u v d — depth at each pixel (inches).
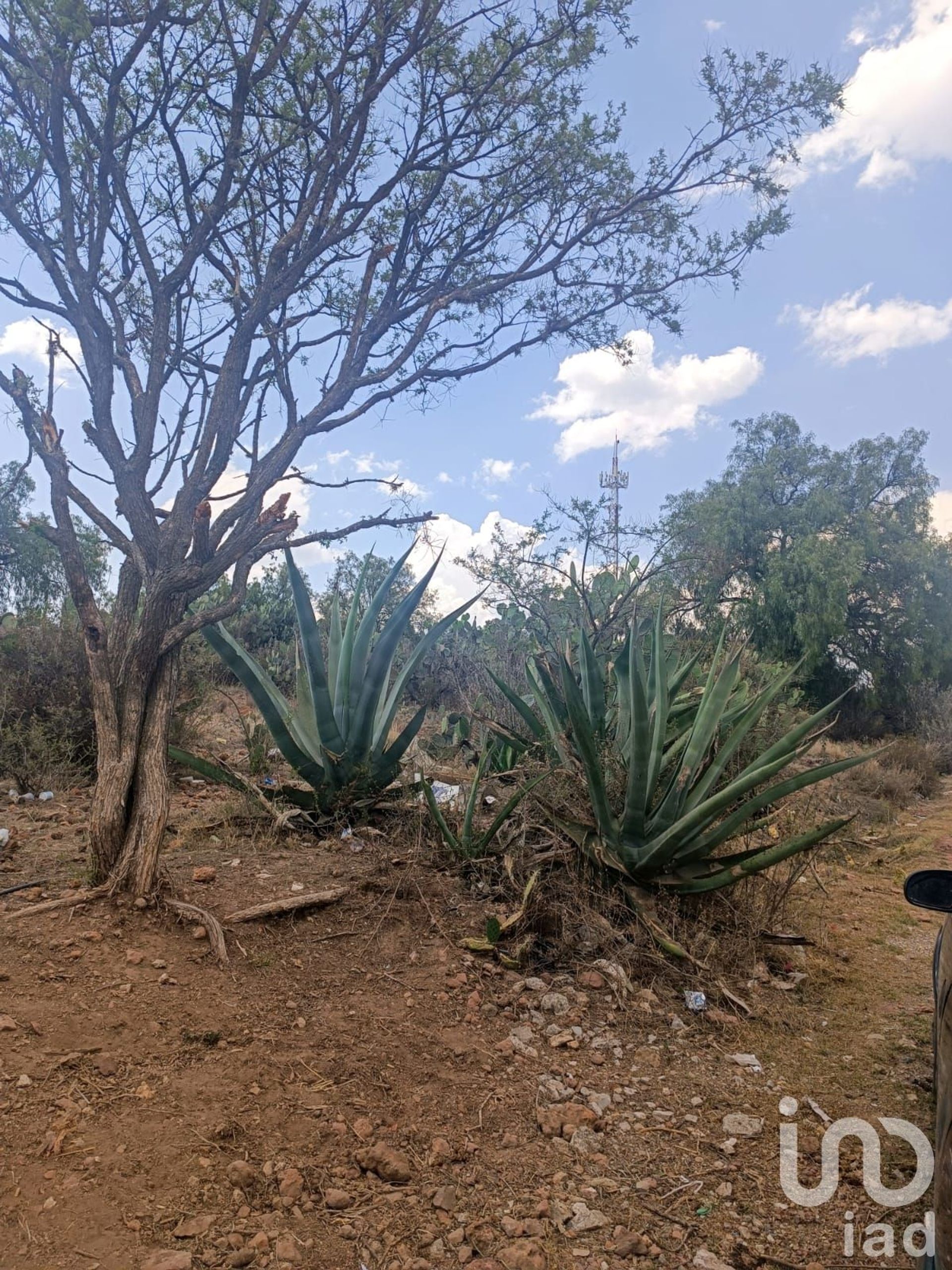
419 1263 101.9
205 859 221.6
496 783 265.3
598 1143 130.0
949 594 859.4
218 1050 136.9
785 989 194.1
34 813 259.6
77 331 175.5
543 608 391.9
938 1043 114.3
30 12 162.6
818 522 894.4
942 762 605.0
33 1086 122.4
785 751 200.5
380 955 179.5
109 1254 97.2
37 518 186.9
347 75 213.9
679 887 205.3
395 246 223.8
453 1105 134.6
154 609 171.2
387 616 490.6
